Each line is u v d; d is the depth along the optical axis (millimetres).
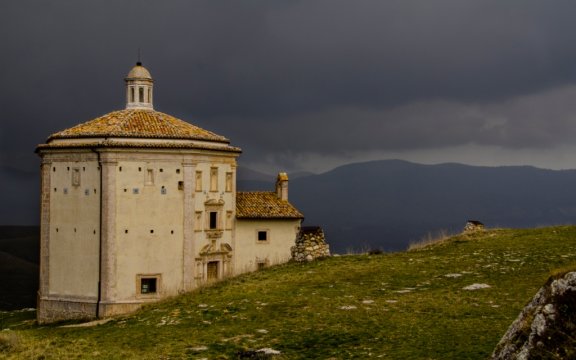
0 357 31938
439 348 28875
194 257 69688
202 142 71562
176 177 68625
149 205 67438
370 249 61875
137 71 77875
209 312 41031
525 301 36344
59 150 68812
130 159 66750
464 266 47094
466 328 31734
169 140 68688
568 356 19344
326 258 57500
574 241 52750
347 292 42719
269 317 38125
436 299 38438
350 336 32312
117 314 61781
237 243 75812
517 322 21016
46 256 69625
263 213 77188
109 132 67250
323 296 42250
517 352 20203
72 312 67562
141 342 35438
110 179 66062
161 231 67875
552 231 58438
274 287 46688
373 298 40469
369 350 29656
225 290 47781
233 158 75625
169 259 68125
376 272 48438
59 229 69000
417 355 28141
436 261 50000
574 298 20062
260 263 76938
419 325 33094
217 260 72688
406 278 45438
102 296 66000
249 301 42781
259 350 30359
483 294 38594
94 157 66812
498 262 47219
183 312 42188
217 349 32062
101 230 66125
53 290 69125
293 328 34875
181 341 34531
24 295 137125
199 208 70500
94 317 65750
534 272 43188
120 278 66312
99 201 66438
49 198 69688
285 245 78312
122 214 66500
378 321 34625
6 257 168250
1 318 80375
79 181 67938
